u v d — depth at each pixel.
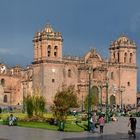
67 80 184.12
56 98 88.00
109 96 191.75
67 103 85.25
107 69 194.38
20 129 70.75
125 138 56.12
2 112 135.12
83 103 150.88
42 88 177.88
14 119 80.94
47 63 178.75
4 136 56.91
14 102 197.62
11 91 197.88
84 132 66.50
